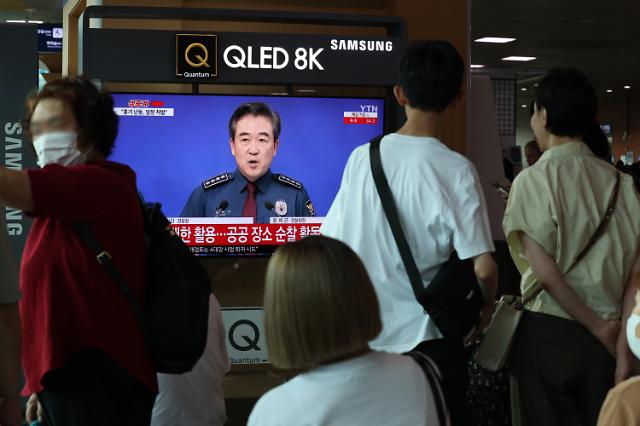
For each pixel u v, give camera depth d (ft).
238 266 19.81
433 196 9.40
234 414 18.11
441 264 9.60
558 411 10.87
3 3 51.08
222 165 18.30
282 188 18.52
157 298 8.70
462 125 22.50
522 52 70.23
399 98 10.09
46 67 52.65
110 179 8.56
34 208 8.07
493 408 12.60
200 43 17.95
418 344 9.45
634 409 5.96
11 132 20.49
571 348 10.63
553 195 10.56
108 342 8.38
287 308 5.63
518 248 11.08
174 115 18.10
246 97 18.30
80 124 8.76
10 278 8.48
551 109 10.88
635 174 27.68
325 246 5.74
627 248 10.59
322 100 18.56
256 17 18.15
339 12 21.09
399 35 18.81
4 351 8.52
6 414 8.61
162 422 11.51
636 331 6.64
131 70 17.80
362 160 9.81
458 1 21.71
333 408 5.72
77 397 8.42
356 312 5.64
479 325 9.97
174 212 18.20
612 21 55.16
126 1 19.86
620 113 108.58
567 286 10.43
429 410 5.91
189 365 8.87
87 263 8.38
